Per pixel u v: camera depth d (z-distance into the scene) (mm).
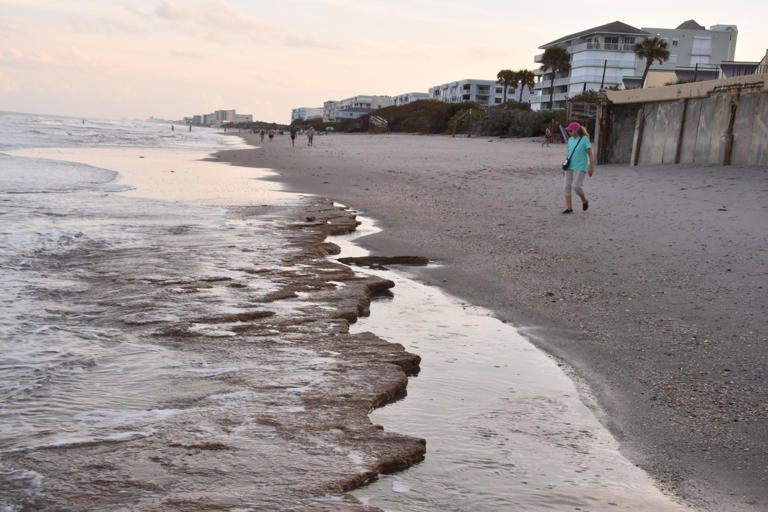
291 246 8992
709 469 3010
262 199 15297
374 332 5262
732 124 16953
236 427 3236
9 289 6125
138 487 2592
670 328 5328
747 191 12984
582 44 94438
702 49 101125
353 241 9852
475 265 8031
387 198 15641
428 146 46125
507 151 37125
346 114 199125
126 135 83750
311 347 4652
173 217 11797
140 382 3857
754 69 43250
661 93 19391
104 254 8117
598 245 8938
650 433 3416
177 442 3033
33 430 3137
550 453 3156
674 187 14453
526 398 3910
